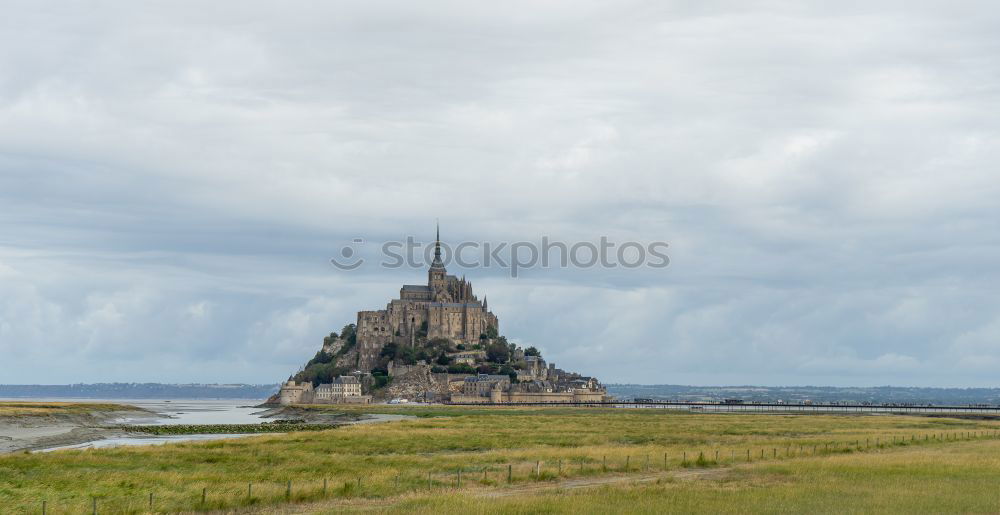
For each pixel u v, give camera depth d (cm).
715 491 8550
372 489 8969
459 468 10494
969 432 18775
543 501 7862
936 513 7331
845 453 13075
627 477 10250
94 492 8844
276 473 10531
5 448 16825
